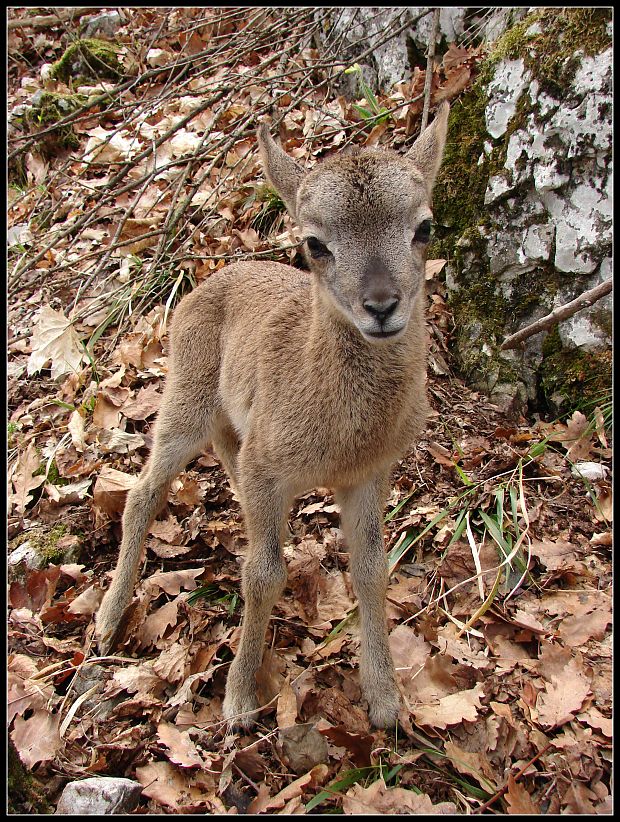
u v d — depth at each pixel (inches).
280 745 30.0
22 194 62.2
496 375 44.8
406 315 28.5
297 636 34.8
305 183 30.9
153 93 70.2
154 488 37.4
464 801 28.4
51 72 74.0
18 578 37.4
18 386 48.3
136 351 48.0
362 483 32.5
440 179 48.0
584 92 41.3
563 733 30.1
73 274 53.5
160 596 37.2
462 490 39.8
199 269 52.3
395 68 56.9
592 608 34.1
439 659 32.5
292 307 33.4
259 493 32.0
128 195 58.6
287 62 63.4
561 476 39.7
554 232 43.0
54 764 29.7
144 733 30.9
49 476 42.1
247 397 34.5
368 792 28.4
